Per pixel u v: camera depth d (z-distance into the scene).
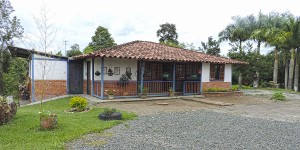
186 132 6.89
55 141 5.65
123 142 5.79
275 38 25.11
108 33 34.62
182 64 17.44
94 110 9.73
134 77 15.36
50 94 15.32
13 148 5.13
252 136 6.64
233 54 28.39
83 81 16.55
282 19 28.28
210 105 12.73
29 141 5.64
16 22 27.30
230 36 32.38
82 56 13.80
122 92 14.55
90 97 14.12
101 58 13.16
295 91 24.08
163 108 11.22
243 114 10.18
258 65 27.58
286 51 27.17
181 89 17.31
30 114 8.32
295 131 7.34
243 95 17.91
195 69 17.05
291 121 8.90
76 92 16.34
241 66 27.58
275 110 11.61
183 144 5.76
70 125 7.06
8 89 17.64
